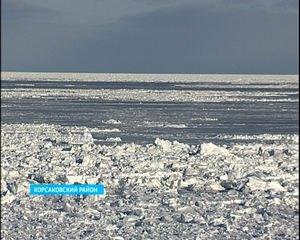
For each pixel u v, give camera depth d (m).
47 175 30.48
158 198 26.45
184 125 60.78
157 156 37.19
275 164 35.50
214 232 21.22
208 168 33.47
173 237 20.55
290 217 23.45
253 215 23.52
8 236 20.42
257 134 53.94
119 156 37.09
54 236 20.52
